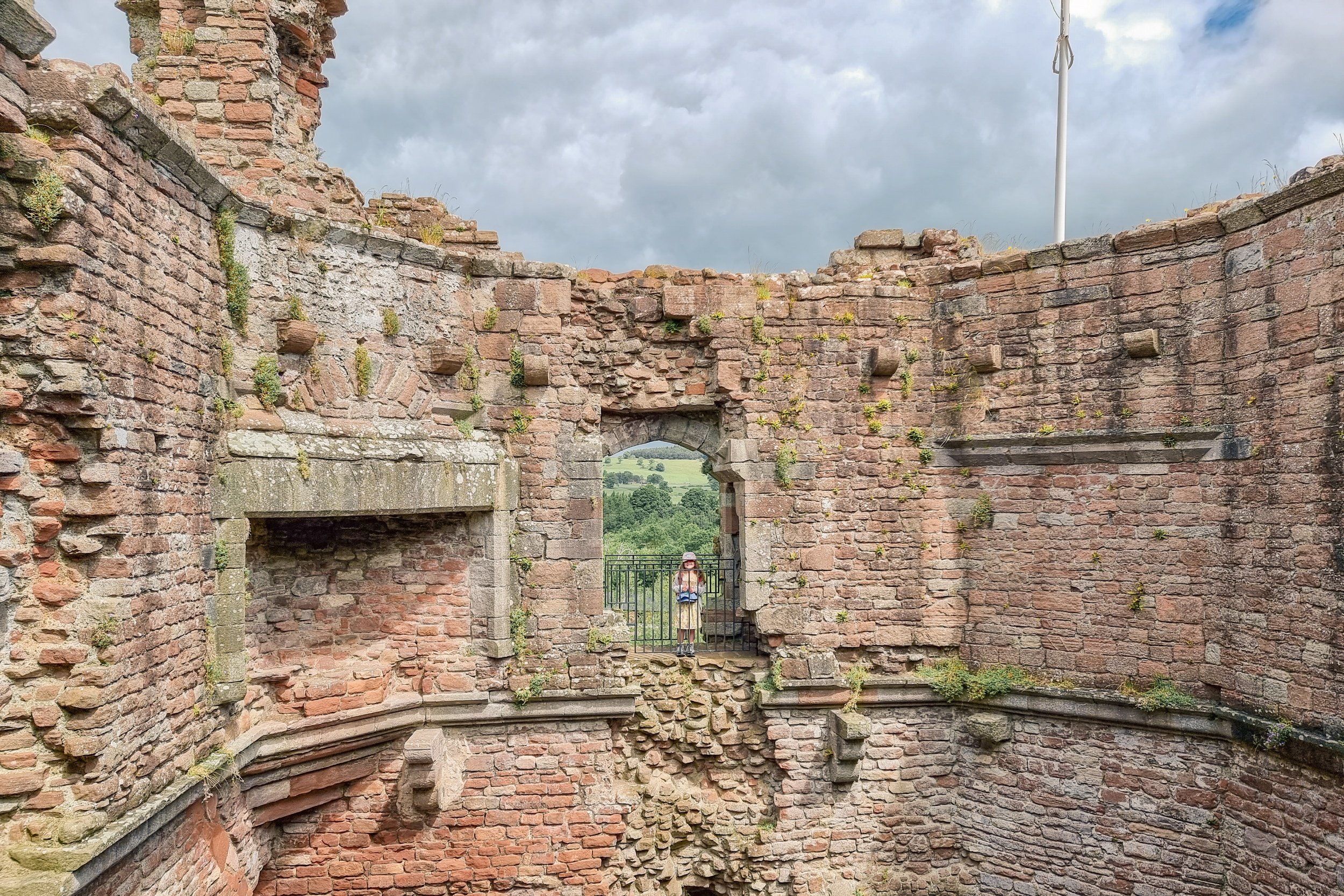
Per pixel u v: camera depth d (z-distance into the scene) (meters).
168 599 6.54
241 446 7.50
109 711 5.61
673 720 10.80
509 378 10.25
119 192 5.88
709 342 10.70
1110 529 9.74
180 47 8.75
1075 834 9.83
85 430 5.54
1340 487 7.70
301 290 8.40
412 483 8.95
